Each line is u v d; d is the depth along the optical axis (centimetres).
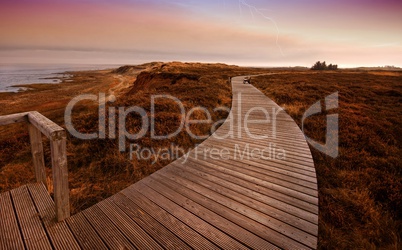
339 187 427
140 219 269
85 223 258
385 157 556
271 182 366
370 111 1002
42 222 254
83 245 227
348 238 294
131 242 233
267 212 287
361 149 603
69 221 259
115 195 322
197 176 385
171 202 305
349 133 702
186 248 228
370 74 3716
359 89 1648
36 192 305
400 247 271
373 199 378
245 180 371
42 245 224
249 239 241
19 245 222
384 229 310
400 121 838
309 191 339
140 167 473
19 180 442
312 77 2967
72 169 486
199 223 264
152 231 249
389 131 723
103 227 253
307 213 287
